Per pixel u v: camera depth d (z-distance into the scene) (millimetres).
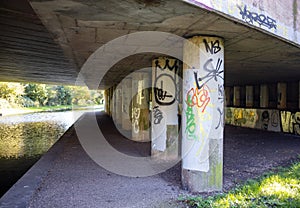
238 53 7113
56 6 3793
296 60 8234
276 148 11078
